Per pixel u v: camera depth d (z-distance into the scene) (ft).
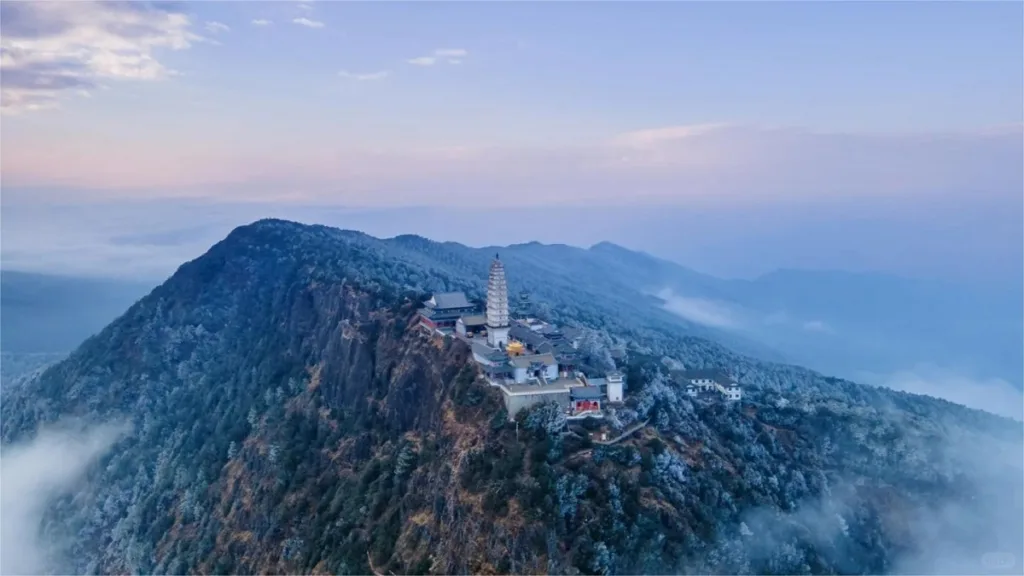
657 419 547.90
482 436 513.04
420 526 493.36
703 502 485.97
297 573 538.06
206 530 650.43
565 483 457.27
